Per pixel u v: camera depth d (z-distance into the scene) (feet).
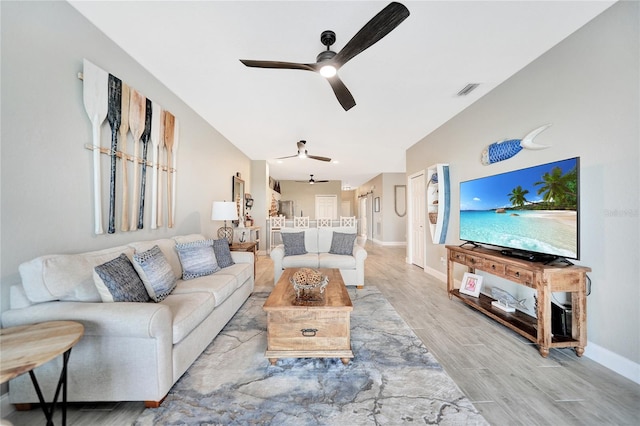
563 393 4.95
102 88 6.32
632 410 4.51
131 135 7.45
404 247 26.66
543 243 6.69
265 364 5.95
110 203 6.68
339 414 4.43
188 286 7.09
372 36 4.96
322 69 6.19
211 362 6.02
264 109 10.98
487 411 4.50
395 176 28.30
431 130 13.70
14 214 4.65
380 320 8.38
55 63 5.33
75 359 4.47
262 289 11.78
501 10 5.61
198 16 5.84
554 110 6.94
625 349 5.48
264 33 6.38
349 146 17.10
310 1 5.39
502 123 8.77
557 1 5.42
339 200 35.42
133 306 4.61
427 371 5.65
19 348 3.26
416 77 8.39
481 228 8.96
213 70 8.05
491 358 6.16
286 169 26.50
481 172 9.86
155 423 4.25
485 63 7.65
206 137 12.39
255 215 21.20
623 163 5.50
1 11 4.48
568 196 6.08
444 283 12.77
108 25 6.21
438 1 5.34
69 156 5.62
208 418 4.34
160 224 8.68
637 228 5.29
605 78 5.79
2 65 4.48
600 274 5.93
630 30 5.34
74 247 5.73
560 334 6.48
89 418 4.36
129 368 4.52
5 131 4.52
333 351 5.90
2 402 4.41
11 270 4.59
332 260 11.98
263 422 4.26
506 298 8.19
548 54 7.09
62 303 4.63
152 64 7.77
